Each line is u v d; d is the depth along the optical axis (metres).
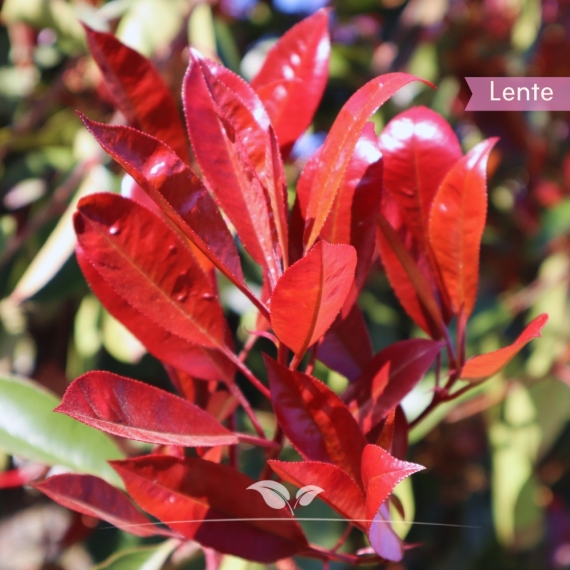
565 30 1.11
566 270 1.01
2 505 1.06
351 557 0.47
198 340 0.47
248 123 0.46
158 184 0.44
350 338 0.51
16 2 0.93
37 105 0.95
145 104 0.50
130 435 0.41
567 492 1.23
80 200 0.45
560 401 0.90
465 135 1.13
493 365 0.46
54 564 1.08
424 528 1.16
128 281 0.46
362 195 0.46
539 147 1.08
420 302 0.50
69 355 1.02
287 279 0.40
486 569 1.11
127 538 0.93
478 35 1.10
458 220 0.49
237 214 0.45
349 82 1.07
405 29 1.10
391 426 0.44
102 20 0.90
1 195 0.98
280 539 0.47
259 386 0.47
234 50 0.86
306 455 0.45
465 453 1.14
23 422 0.56
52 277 0.78
